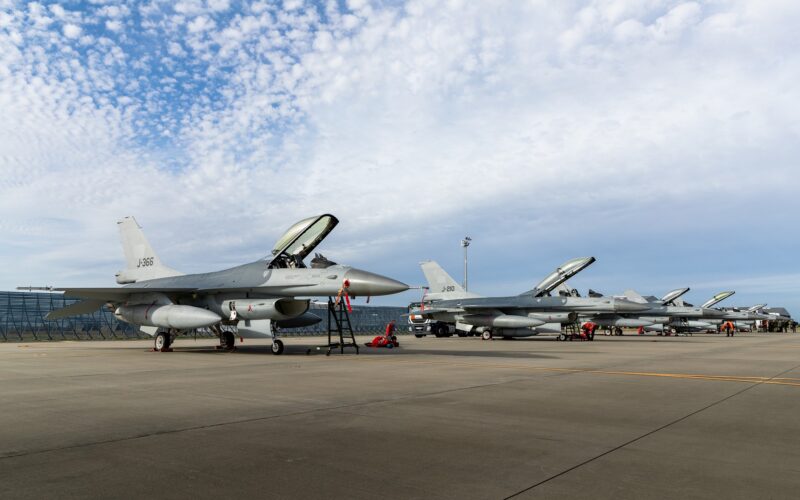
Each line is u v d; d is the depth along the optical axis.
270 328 19.08
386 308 65.25
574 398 8.26
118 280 25.33
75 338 38.91
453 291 42.12
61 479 4.06
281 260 20.19
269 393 8.62
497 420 6.41
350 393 8.64
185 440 5.32
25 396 8.26
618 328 55.66
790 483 4.04
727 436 5.64
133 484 3.95
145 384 9.81
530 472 4.29
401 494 3.75
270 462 4.53
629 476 4.19
